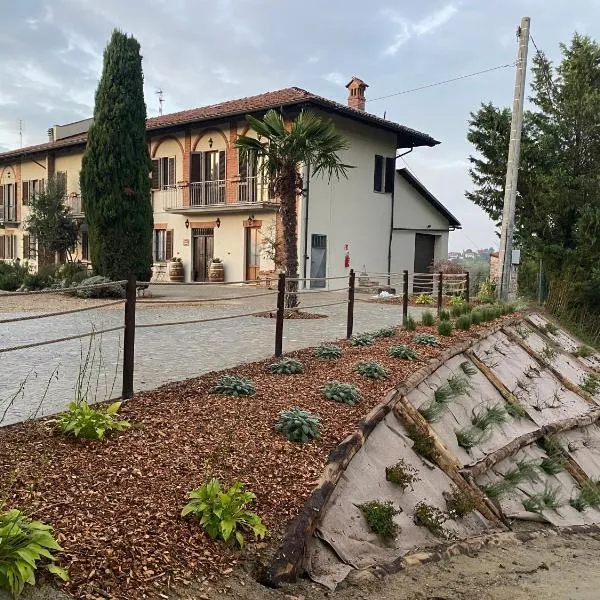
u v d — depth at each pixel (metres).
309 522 3.77
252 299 18.12
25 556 2.64
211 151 24.16
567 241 19.09
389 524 4.24
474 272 24.42
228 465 4.29
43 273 20.62
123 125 17.89
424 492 5.01
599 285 17.48
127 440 4.48
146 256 18.59
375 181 24.44
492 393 8.18
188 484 3.91
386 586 3.63
